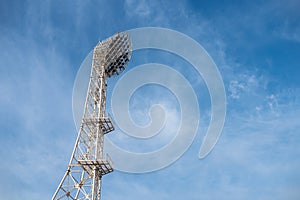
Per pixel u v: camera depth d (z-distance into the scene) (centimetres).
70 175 6688
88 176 6738
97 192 6656
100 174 6856
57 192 6488
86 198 6494
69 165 6731
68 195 6550
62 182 6594
